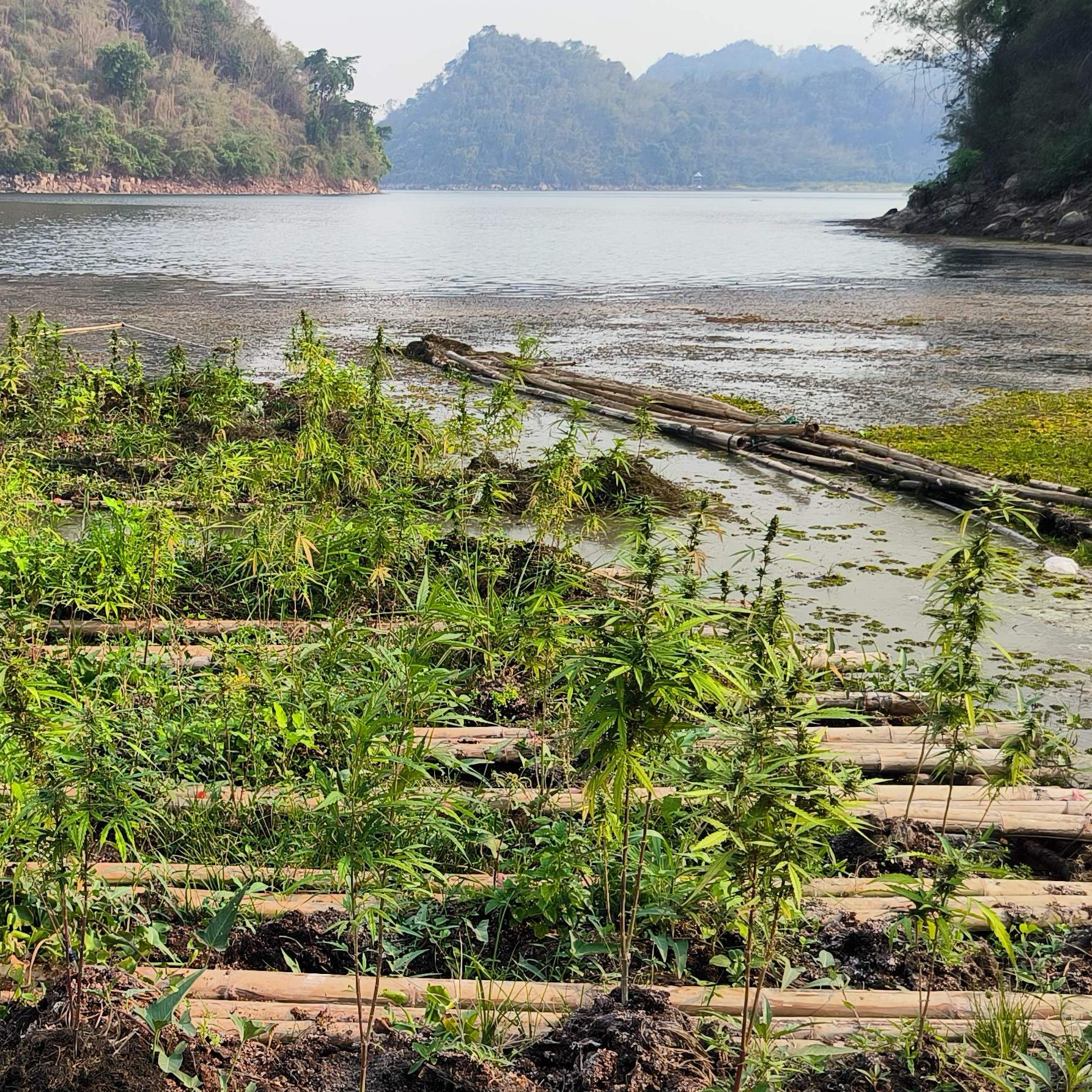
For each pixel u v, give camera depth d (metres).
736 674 3.65
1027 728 5.24
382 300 29.55
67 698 4.81
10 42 157.00
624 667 3.46
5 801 4.39
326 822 3.63
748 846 3.37
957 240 58.62
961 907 4.70
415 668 4.72
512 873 4.88
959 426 14.86
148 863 4.95
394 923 4.54
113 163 144.00
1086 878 5.36
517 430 14.18
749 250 53.25
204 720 5.89
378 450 10.99
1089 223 55.22
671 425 14.32
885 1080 3.69
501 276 38.34
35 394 13.43
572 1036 3.81
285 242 55.41
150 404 13.10
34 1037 3.52
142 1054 3.51
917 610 8.62
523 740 5.97
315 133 182.88
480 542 8.82
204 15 182.62
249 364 18.70
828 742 6.31
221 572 8.62
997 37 67.00
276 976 4.14
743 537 10.30
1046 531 10.62
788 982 4.15
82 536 8.58
